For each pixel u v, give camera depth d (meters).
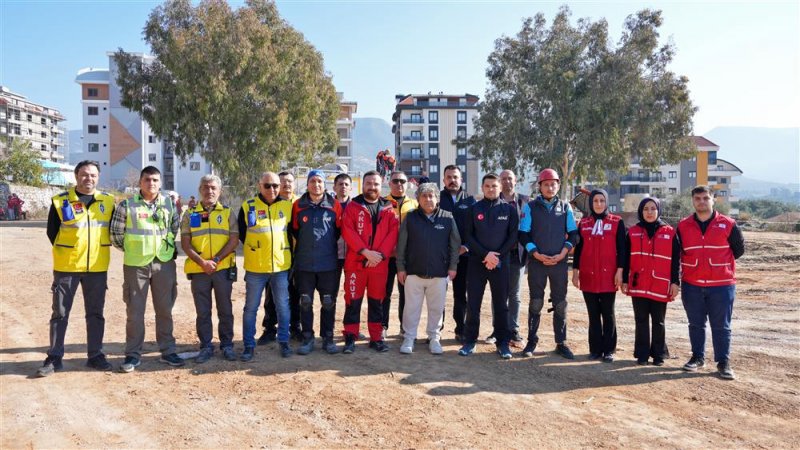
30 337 7.15
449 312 9.38
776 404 5.05
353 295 6.59
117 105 73.19
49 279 11.86
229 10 27.78
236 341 7.19
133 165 73.50
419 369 5.99
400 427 4.45
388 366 6.09
